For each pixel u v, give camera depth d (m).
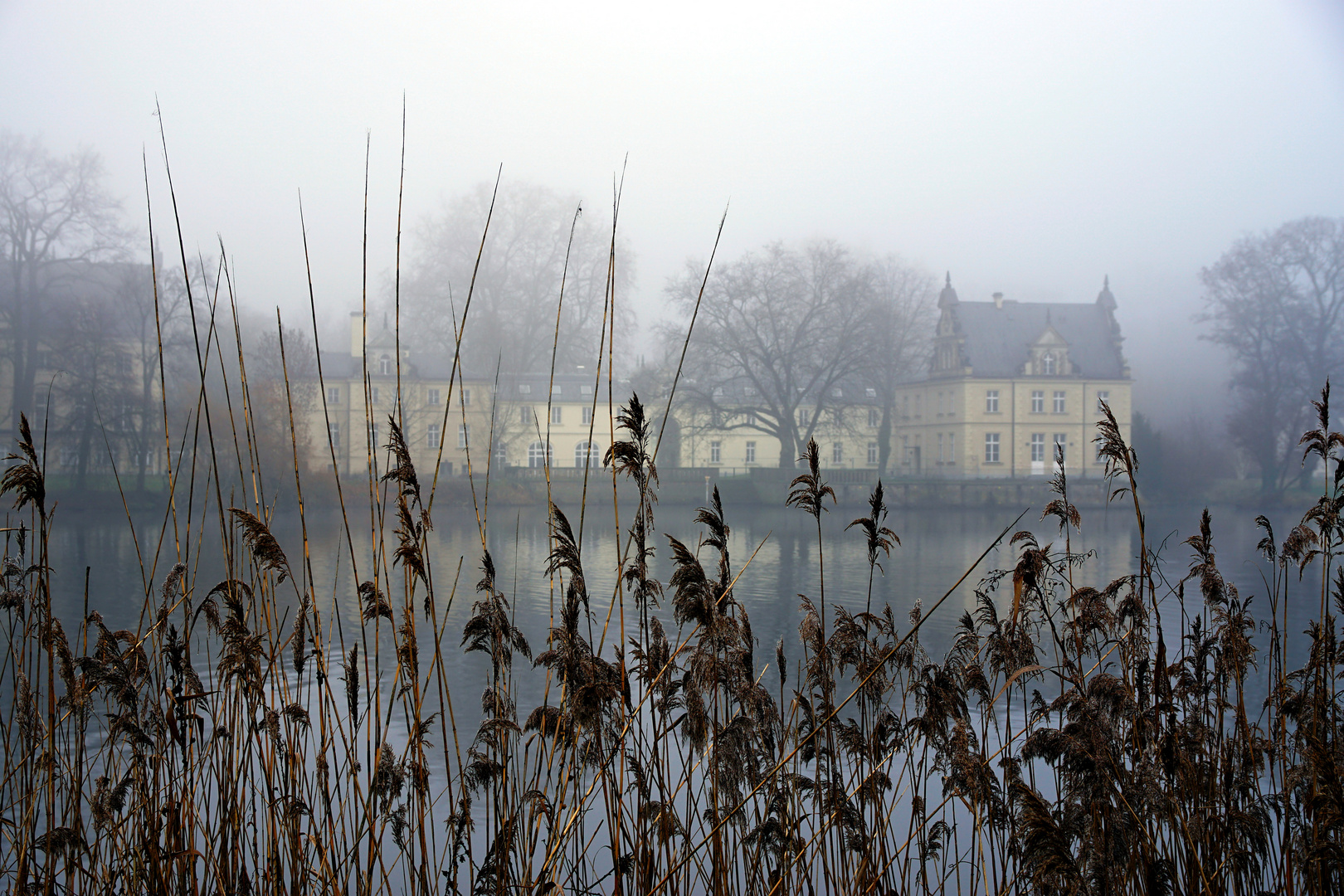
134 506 39.53
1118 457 3.72
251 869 4.20
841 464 76.00
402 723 8.03
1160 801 3.33
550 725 3.44
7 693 6.96
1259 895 3.63
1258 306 53.34
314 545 25.44
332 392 57.06
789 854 3.50
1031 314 71.06
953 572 21.94
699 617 3.17
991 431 67.81
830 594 17.86
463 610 14.19
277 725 3.50
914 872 4.77
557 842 3.23
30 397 45.25
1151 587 3.77
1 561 3.87
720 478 57.09
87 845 3.53
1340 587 3.84
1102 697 3.63
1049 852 2.73
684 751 5.46
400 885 4.25
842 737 3.85
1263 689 9.02
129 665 3.74
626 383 59.44
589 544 30.19
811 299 54.91
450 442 58.75
